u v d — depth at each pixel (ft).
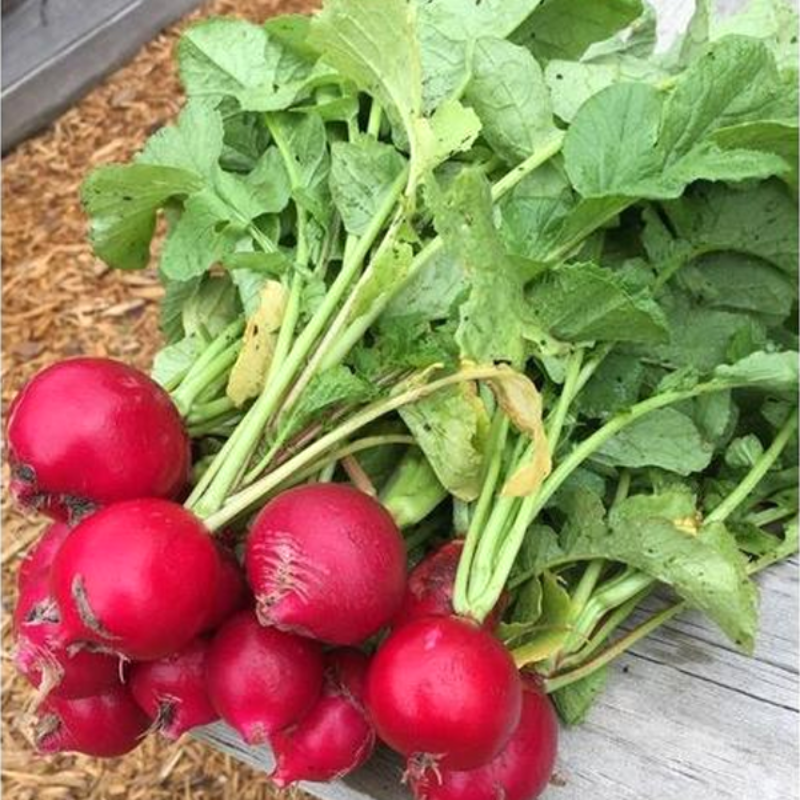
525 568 2.93
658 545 2.73
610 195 2.83
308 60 3.46
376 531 2.59
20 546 5.74
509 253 2.77
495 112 3.09
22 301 6.61
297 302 2.98
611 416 3.00
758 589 3.10
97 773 5.11
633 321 2.80
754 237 3.13
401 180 3.00
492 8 3.26
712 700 2.94
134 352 6.28
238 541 2.87
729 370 2.96
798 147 2.98
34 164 7.27
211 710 2.74
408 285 2.99
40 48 7.26
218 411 2.99
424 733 2.46
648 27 3.71
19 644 2.61
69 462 2.60
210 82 3.50
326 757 2.67
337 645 2.68
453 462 2.81
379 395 2.86
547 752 2.69
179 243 3.09
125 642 2.48
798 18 3.48
